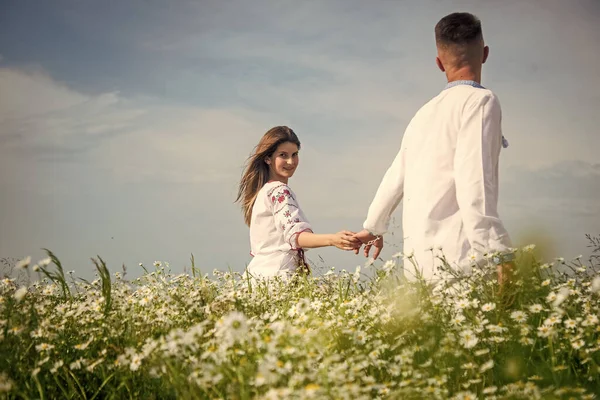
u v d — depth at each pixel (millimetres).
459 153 3332
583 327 2625
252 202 5117
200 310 3045
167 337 2379
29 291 3270
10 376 2475
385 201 3797
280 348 2268
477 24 3559
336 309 3348
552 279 3090
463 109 3400
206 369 2221
